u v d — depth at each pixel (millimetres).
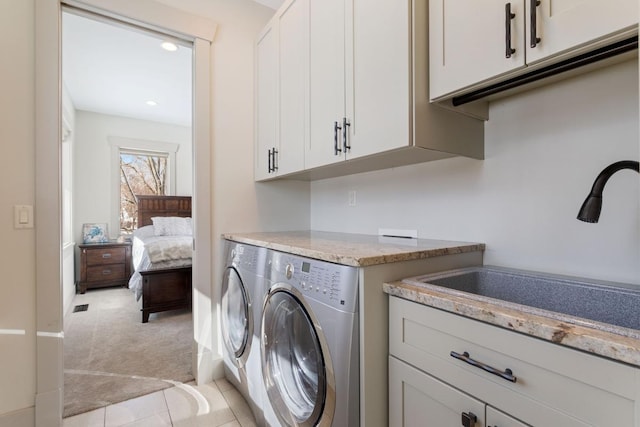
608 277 1114
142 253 3648
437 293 962
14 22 1613
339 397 1086
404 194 1845
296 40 1870
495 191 1433
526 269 1324
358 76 1430
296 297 1309
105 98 4254
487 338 807
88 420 1713
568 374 663
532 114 1313
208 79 2172
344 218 2303
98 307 3754
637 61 1044
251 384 1701
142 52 3061
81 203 4762
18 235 1614
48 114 1681
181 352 2555
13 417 1587
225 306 2088
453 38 1158
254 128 2371
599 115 1132
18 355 1606
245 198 2342
